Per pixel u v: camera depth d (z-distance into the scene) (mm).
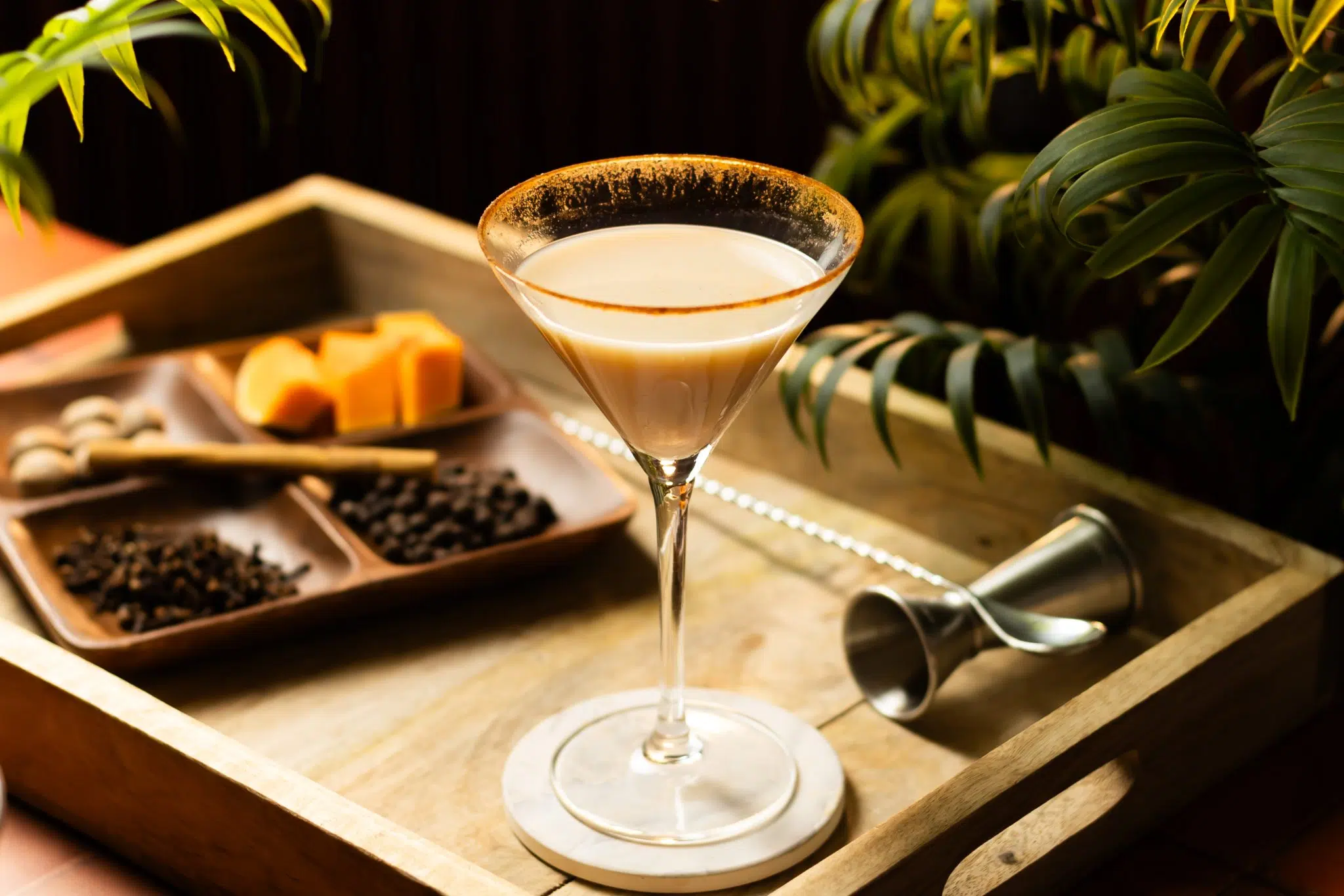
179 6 797
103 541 917
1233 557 870
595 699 841
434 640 885
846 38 957
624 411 749
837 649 880
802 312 729
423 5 1731
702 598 909
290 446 961
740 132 1638
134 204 1959
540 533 918
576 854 770
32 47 802
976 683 865
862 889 723
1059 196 854
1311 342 1024
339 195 1162
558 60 1702
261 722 841
